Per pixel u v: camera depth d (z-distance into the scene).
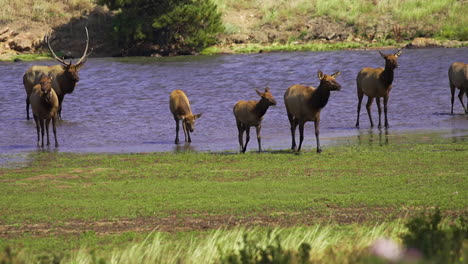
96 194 48.03
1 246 34.56
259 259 27.23
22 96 122.31
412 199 43.03
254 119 63.81
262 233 34.28
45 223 40.03
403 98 104.94
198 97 114.94
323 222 38.25
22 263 28.48
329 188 47.72
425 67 137.38
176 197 46.16
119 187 50.47
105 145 75.31
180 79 138.12
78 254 30.45
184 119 74.38
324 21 199.75
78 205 44.47
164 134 82.38
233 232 33.50
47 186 51.47
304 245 26.34
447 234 28.11
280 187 48.50
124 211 42.47
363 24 194.62
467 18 187.50
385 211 40.41
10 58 184.00
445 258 24.25
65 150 72.31
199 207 42.94
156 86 130.00
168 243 33.19
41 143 78.12
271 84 128.00
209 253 28.67
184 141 76.75
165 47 192.38
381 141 69.94
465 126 78.38
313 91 62.94
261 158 61.69
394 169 53.81
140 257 29.09
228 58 172.75
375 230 33.06
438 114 89.81
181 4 190.75
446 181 48.31
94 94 122.12
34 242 35.47
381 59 154.25
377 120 87.62
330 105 102.44
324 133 78.94
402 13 194.62
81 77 145.75
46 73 95.56
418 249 26.02
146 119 94.56
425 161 56.53
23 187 51.28
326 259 26.22
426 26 187.88
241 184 49.97
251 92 119.19
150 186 50.47
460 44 170.50
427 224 30.08
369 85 80.44
